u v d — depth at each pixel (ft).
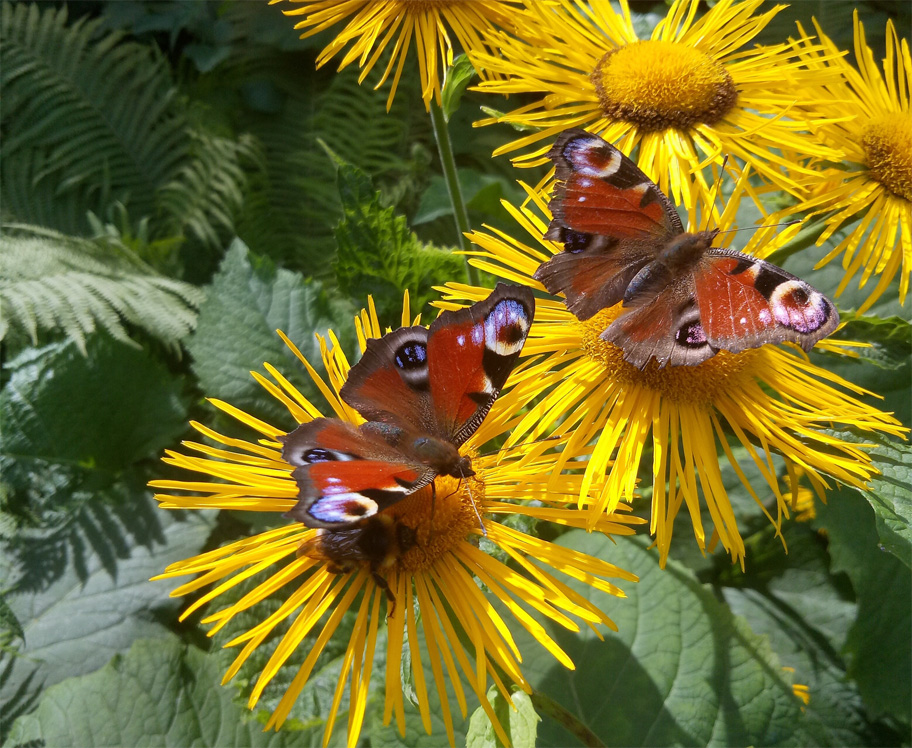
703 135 0.89
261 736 0.99
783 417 0.85
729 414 0.85
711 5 0.99
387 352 0.84
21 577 1.09
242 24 1.44
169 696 0.99
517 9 0.95
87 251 1.18
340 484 0.77
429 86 0.93
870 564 1.05
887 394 1.11
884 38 1.27
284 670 1.01
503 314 0.82
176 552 1.11
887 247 0.91
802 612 1.10
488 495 0.83
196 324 1.10
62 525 1.11
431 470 0.79
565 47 0.92
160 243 1.25
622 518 0.81
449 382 0.83
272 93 1.46
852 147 0.93
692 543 1.12
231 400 1.08
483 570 0.80
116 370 1.16
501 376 0.82
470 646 0.81
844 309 1.14
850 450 0.84
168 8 1.42
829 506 1.08
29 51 1.32
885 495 0.84
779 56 0.92
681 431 0.85
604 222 0.84
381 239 1.03
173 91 1.38
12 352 1.20
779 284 0.81
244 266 1.12
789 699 0.96
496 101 1.41
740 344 0.80
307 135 1.41
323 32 1.44
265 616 1.03
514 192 1.21
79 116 1.33
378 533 0.79
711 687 0.96
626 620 0.99
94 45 1.43
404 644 0.83
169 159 1.38
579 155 0.83
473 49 0.94
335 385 0.85
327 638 0.78
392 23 0.96
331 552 0.79
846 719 1.06
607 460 0.82
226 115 1.43
